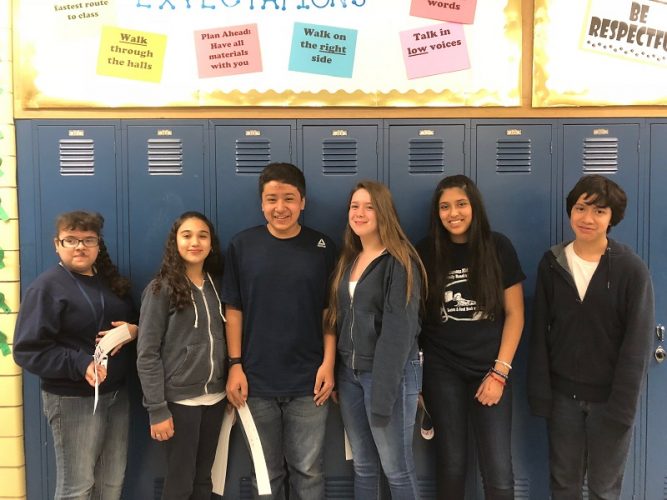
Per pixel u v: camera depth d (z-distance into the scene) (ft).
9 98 6.18
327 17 6.28
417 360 5.31
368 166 6.41
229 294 5.62
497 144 6.42
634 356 4.95
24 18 6.14
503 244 5.56
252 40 6.27
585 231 5.12
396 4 6.28
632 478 6.53
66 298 5.08
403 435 5.16
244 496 6.38
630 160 6.45
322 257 5.69
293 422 5.65
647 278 4.99
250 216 6.40
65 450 5.20
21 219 6.25
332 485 6.44
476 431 5.60
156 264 6.36
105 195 6.31
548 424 5.65
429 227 5.95
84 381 5.22
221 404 5.64
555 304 5.39
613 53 6.37
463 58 6.34
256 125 6.35
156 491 6.35
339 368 5.64
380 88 6.35
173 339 5.25
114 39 6.21
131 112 6.29
